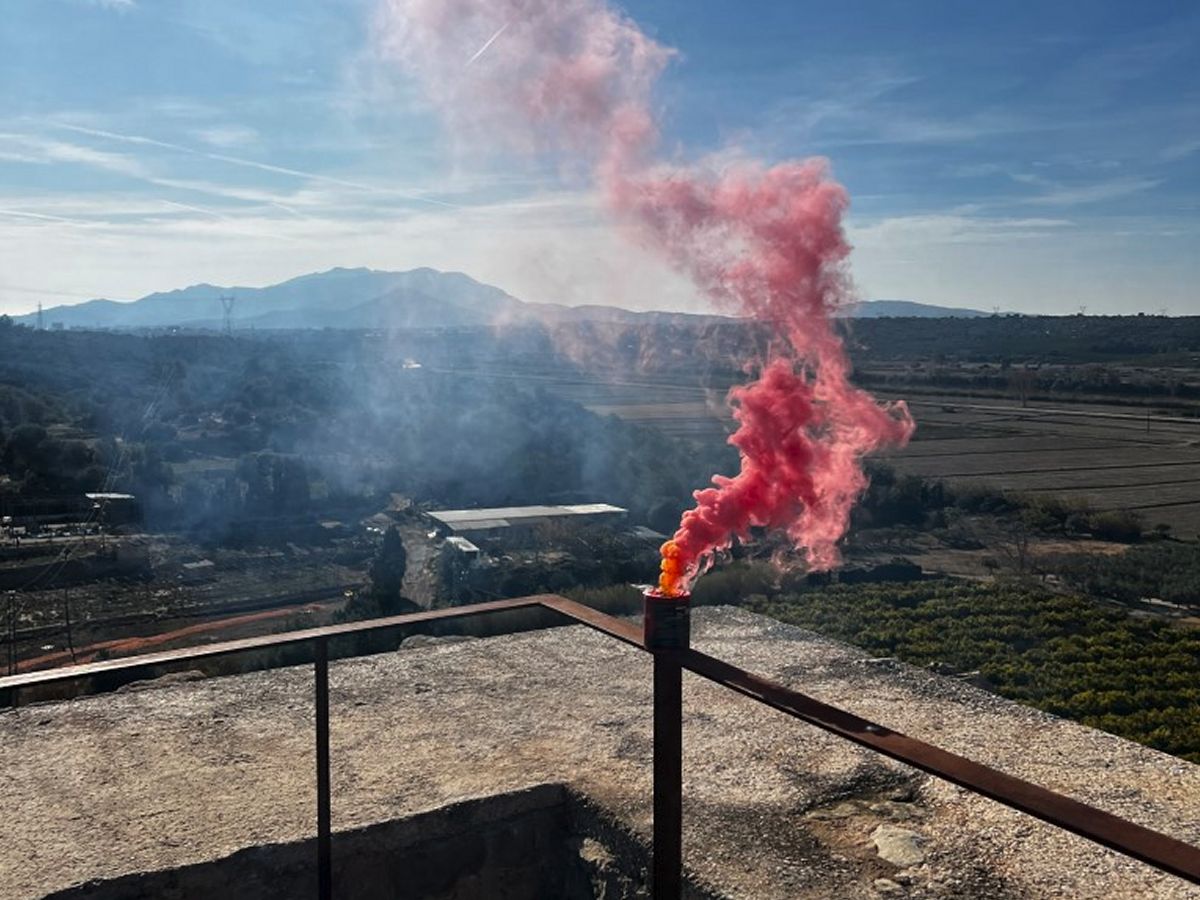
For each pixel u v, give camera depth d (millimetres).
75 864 4090
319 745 3801
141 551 35625
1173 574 29656
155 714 5734
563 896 4742
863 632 18266
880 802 4711
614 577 25875
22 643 26078
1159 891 3941
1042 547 34906
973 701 5941
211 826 4398
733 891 3963
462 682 6254
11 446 43125
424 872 4531
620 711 5746
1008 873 4086
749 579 20281
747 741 5340
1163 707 13891
